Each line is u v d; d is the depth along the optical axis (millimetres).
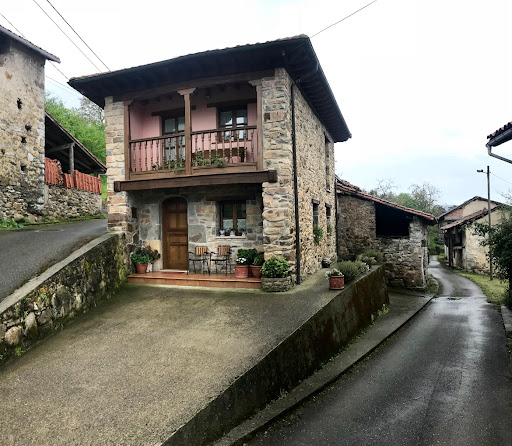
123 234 7738
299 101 8008
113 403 3217
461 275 18969
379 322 8117
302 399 4137
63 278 5371
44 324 4816
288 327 4840
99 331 4984
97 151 22188
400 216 12852
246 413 3613
